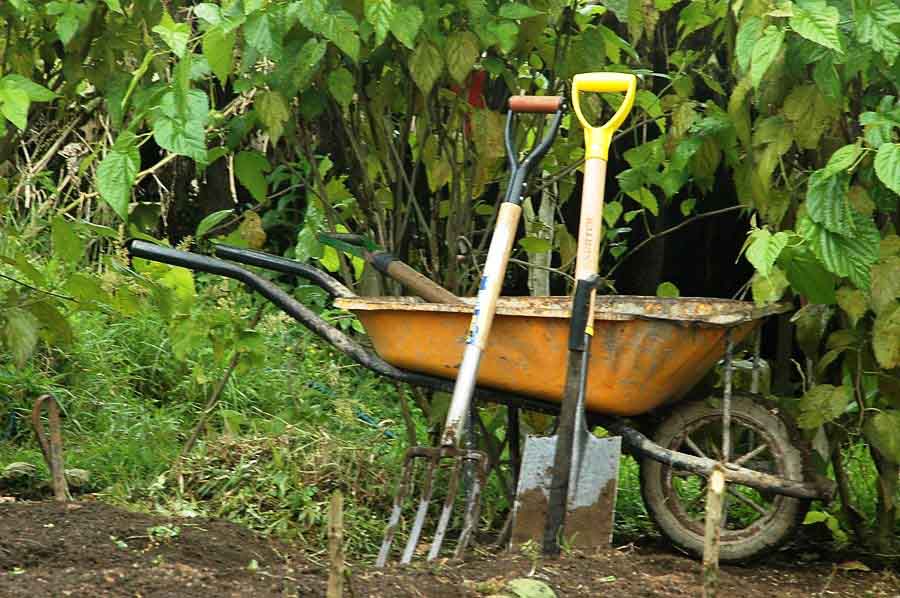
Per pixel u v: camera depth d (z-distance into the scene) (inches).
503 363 179.0
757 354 187.3
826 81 159.8
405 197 214.2
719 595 155.6
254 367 218.2
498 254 172.7
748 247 167.3
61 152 271.7
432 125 202.7
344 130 203.3
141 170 329.1
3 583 136.7
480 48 190.4
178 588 137.9
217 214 211.8
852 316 168.9
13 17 199.3
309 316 190.5
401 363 184.1
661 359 172.2
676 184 202.2
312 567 151.8
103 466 217.0
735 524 203.8
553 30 197.6
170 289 205.0
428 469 169.8
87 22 190.2
